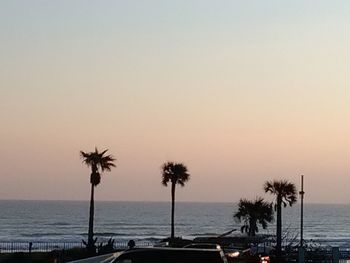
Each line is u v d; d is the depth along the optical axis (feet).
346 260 163.43
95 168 205.87
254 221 236.43
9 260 143.02
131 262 56.65
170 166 237.45
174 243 174.81
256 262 127.95
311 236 469.57
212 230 524.93
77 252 160.97
